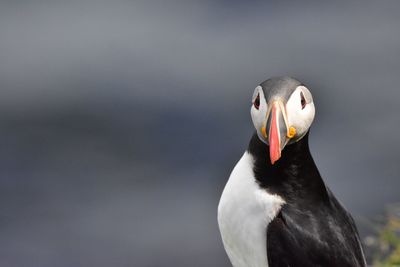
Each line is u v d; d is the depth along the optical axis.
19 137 19.14
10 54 22.66
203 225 15.67
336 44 23.14
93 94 20.98
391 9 25.25
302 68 21.86
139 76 21.75
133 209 16.22
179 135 19.31
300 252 5.72
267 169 5.82
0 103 20.52
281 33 23.95
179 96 20.86
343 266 5.82
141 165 18.06
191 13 25.05
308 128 5.68
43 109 20.39
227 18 24.88
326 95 20.38
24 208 16.28
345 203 15.67
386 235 8.52
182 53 22.81
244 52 22.83
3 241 15.20
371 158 17.34
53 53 22.75
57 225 15.69
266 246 5.78
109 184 17.20
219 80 21.53
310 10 25.31
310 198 5.87
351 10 25.30
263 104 5.49
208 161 18.25
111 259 14.62
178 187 17.17
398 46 22.91
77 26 24.08
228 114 20.06
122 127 19.59
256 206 5.80
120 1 25.69
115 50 22.89
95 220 15.85
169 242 15.04
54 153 18.45
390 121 18.84
